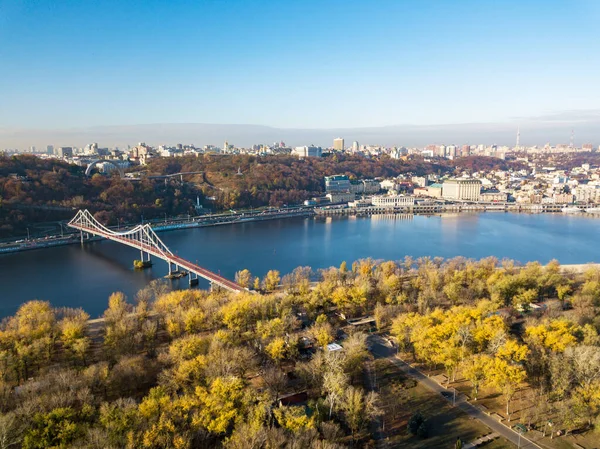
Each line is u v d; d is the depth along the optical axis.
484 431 114.56
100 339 174.50
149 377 133.25
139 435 94.12
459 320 153.75
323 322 174.50
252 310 175.12
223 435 105.31
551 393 121.38
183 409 104.69
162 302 194.00
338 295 194.25
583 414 112.56
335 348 150.62
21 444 95.06
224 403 106.31
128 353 144.00
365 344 159.25
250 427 97.81
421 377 142.38
